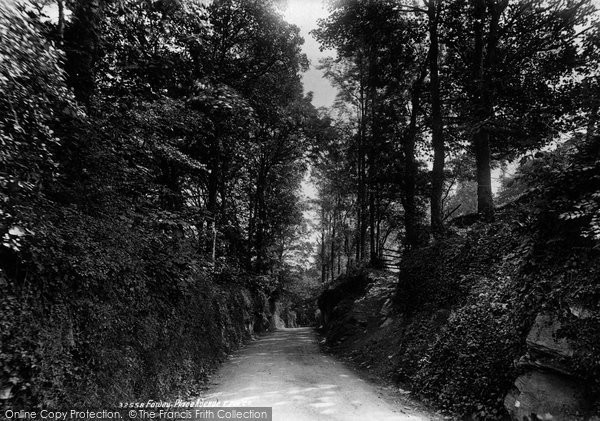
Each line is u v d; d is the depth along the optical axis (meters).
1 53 4.01
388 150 21.12
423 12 15.89
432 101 15.81
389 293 16.72
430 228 14.22
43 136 5.41
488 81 13.64
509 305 7.09
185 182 18.95
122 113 8.98
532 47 14.06
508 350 6.48
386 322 13.77
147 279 7.94
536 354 5.66
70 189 6.73
